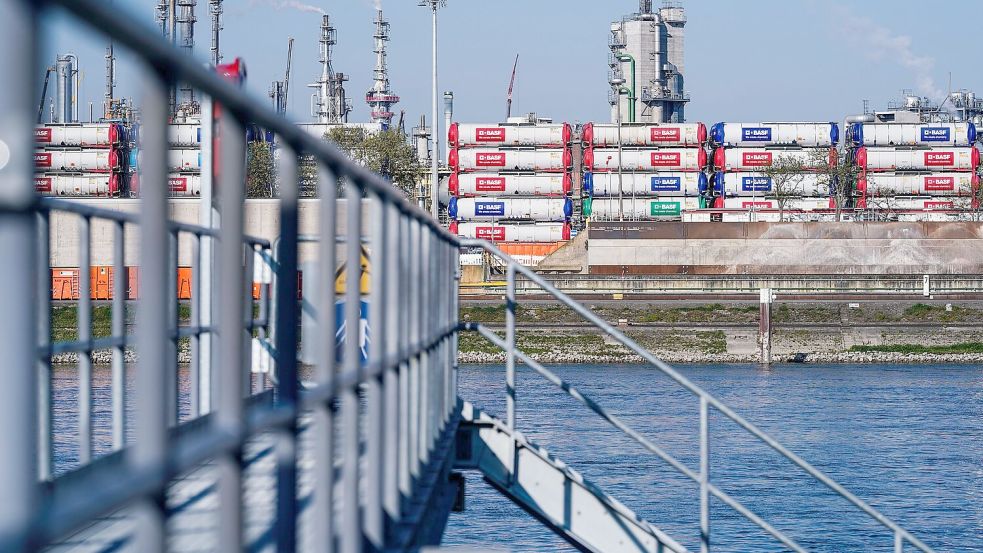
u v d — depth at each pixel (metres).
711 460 83.69
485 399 118.00
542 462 24.72
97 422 71.19
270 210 95.06
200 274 23.86
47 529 3.91
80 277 17.48
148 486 4.87
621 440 90.81
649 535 24.42
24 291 3.92
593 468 78.94
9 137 3.61
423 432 17.42
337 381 9.18
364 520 12.03
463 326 25.11
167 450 5.30
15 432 3.96
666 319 199.62
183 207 55.66
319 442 9.15
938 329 195.38
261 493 16.22
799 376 158.88
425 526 15.98
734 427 100.88
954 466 83.69
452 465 23.14
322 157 8.50
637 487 73.19
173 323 19.20
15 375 3.94
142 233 5.12
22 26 3.63
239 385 6.50
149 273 5.20
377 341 11.65
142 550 5.00
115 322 18.58
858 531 63.66
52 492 15.23
